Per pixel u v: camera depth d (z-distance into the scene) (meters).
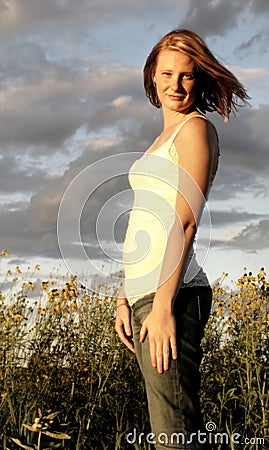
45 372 4.89
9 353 4.85
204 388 4.86
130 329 2.71
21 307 5.19
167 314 2.31
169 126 2.62
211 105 2.68
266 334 4.86
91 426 4.52
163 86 2.56
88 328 5.18
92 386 4.96
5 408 4.33
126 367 4.92
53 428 4.09
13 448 3.69
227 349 5.14
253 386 4.65
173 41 2.54
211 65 2.54
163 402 2.32
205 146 2.44
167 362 2.31
